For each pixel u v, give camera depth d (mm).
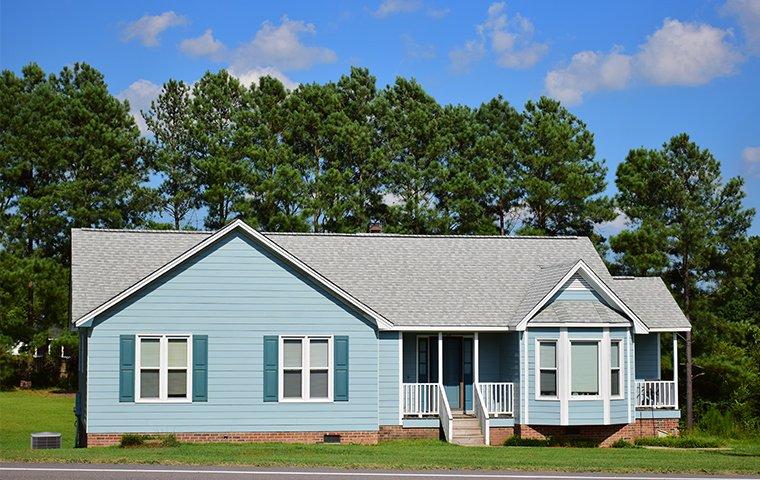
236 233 30094
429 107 61031
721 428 37125
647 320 35406
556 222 59500
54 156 57969
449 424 31469
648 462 23797
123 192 58875
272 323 30125
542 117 59625
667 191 50344
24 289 54125
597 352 32344
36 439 28953
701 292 49781
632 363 33031
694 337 47906
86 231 33656
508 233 59875
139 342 29281
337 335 30531
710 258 49312
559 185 58438
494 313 33406
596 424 32031
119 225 58188
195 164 57531
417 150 59625
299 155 58188
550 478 20797
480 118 62125
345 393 30453
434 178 57875
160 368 29344
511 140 60688
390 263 35562
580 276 32938
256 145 57625
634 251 49531
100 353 29000
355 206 56062
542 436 32219
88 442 28688
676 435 34375
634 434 33094
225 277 29953
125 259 32562
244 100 60219
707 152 50375
